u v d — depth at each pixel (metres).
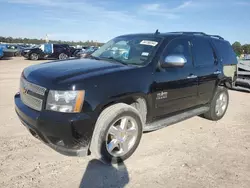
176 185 2.99
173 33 4.73
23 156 3.45
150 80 3.71
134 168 3.32
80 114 2.99
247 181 3.14
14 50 26.81
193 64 4.61
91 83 3.10
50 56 23.11
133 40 4.54
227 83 5.62
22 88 3.53
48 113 2.99
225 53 5.63
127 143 3.49
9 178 2.94
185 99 4.46
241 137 4.61
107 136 3.22
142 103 3.71
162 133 4.61
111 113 3.19
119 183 2.97
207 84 4.95
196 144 4.19
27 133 4.20
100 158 3.24
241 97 8.43
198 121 5.46
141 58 3.98
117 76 3.36
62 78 3.11
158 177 3.14
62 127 2.92
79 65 3.70
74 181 2.96
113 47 4.66
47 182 2.91
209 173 3.28
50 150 3.67
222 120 5.63
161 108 4.01
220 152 3.92
